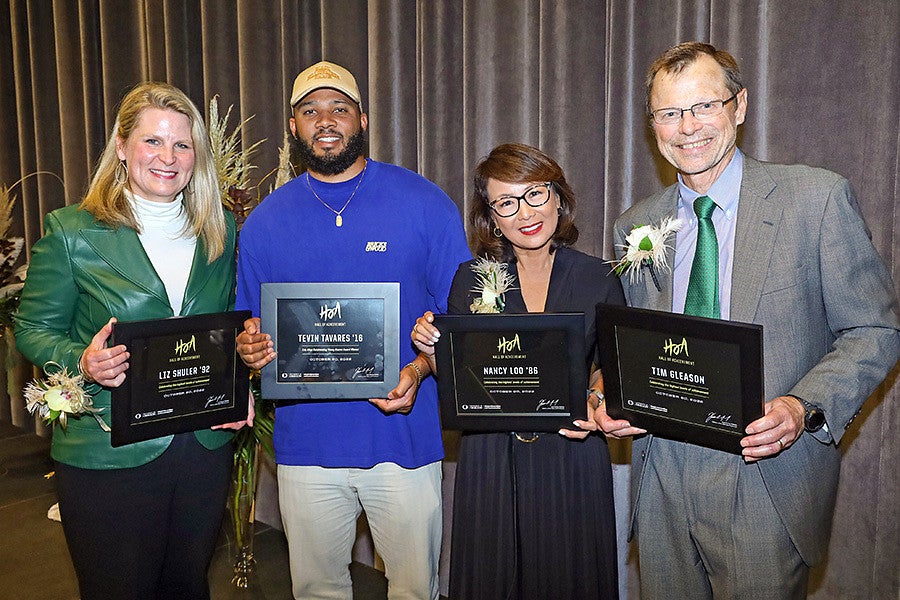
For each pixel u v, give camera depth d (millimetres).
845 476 2326
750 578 1714
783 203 1667
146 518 1984
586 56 2609
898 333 1634
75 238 1938
